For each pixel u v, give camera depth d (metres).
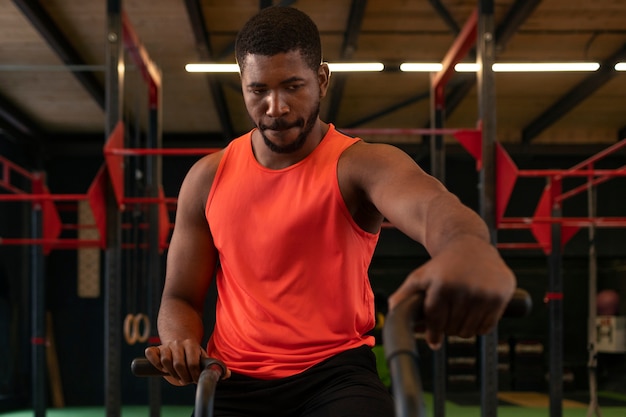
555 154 10.41
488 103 4.11
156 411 5.52
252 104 1.03
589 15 6.50
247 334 1.12
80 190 10.18
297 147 1.07
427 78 7.95
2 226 8.95
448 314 0.56
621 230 10.59
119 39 4.30
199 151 3.91
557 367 4.98
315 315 1.09
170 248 1.26
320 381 1.06
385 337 0.55
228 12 6.39
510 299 0.59
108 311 4.11
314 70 1.03
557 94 8.70
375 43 7.09
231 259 1.13
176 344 1.02
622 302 10.66
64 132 10.17
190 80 8.06
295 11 1.02
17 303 9.33
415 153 10.16
